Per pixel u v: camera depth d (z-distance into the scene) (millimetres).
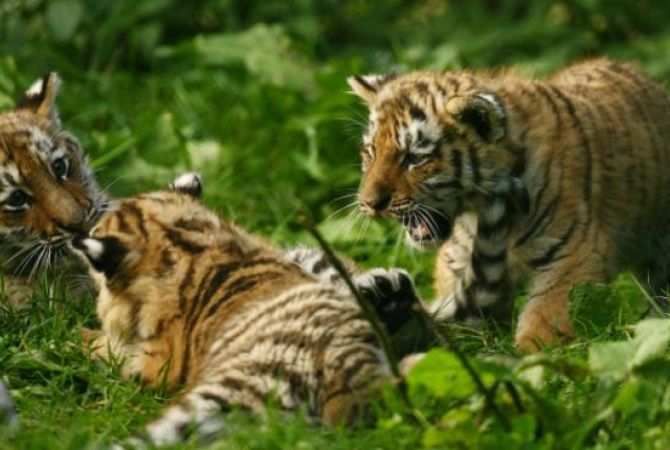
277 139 16500
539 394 8938
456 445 8656
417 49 18953
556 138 12609
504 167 12383
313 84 17453
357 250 14242
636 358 9289
